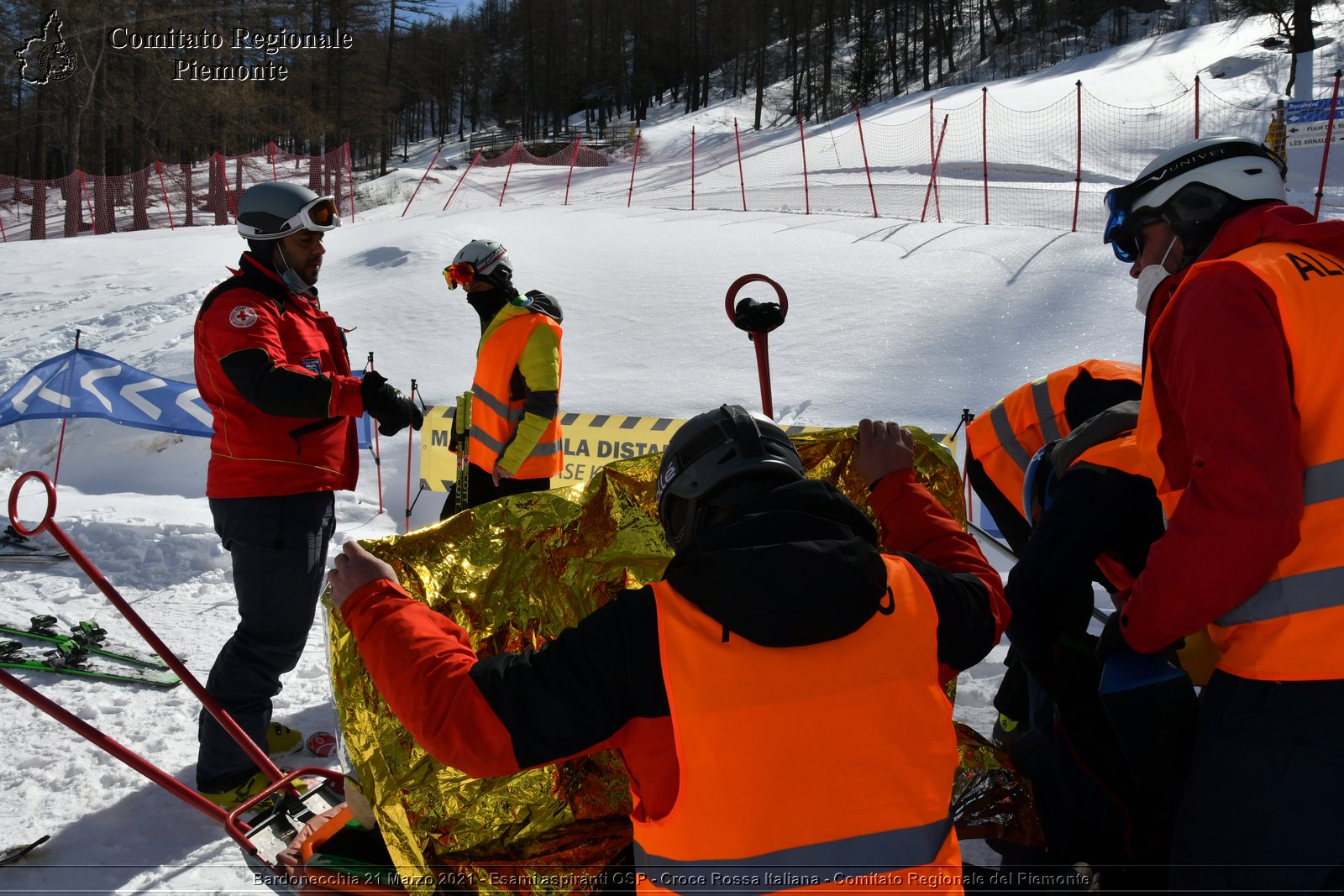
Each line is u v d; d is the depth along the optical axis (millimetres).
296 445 2639
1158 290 1772
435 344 7926
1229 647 1628
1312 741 1513
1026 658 2047
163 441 6340
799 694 1259
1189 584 1477
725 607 1253
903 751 1286
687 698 1258
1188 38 41781
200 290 12430
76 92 29047
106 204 28188
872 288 8539
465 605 1988
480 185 36625
